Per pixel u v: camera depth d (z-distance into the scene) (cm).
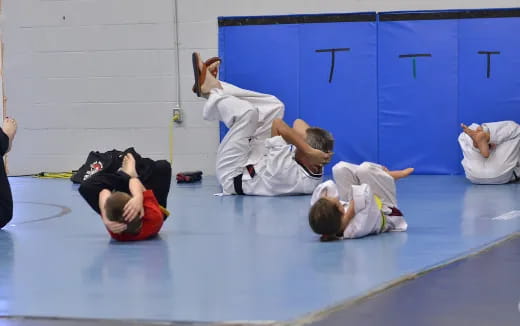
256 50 1149
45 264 509
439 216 704
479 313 372
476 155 999
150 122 1209
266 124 1017
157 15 1193
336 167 621
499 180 989
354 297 402
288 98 1148
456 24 1115
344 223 580
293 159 893
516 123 1077
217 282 445
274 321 362
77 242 591
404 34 1126
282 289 423
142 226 589
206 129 1199
